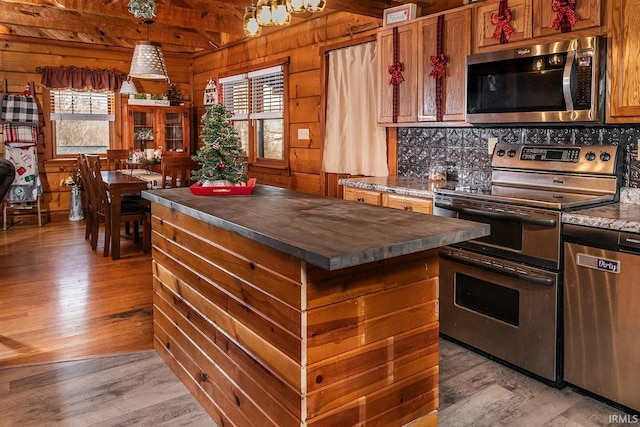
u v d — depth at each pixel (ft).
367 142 15.57
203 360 7.93
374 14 13.93
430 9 13.47
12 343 10.21
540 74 9.35
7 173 9.73
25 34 21.99
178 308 8.79
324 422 5.78
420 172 13.99
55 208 23.88
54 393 8.33
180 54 26.30
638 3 8.16
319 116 17.76
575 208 8.43
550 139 10.64
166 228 9.16
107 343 10.30
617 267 7.55
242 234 6.13
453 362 9.51
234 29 20.30
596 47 8.54
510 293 9.18
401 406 6.52
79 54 23.65
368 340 6.07
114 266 15.99
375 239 5.47
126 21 21.58
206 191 9.10
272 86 20.39
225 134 9.37
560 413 7.73
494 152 11.50
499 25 10.20
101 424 7.47
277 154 21.33
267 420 6.29
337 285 5.69
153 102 24.43
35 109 21.98
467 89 10.77
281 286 5.80
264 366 6.28
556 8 9.20
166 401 8.17
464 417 7.61
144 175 20.16
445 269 10.37
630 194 9.21
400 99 12.98
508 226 9.13
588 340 8.04
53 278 14.62
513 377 8.92
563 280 8.30
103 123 24.85
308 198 8.71
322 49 17.03
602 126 9.57
